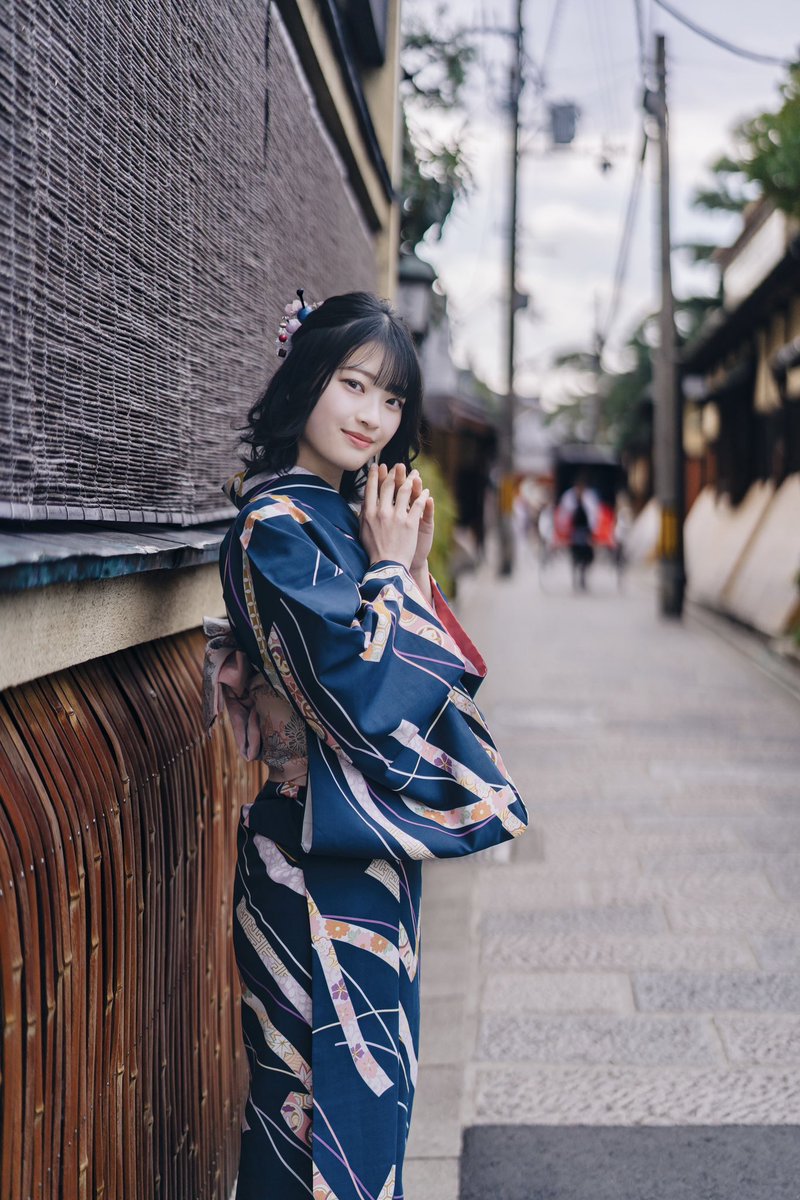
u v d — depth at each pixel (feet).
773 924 14.06
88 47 5.36
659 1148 9.33
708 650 39.04
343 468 6.15
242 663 6.18
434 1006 11.94
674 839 17.52
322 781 5.58
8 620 4.37
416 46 27.17
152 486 6.77
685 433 79.10
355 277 16.78
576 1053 10.94
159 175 6.66
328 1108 5.65
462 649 6.23
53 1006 4.96
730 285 66.54
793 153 27.73
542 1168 9.09
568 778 21.40
